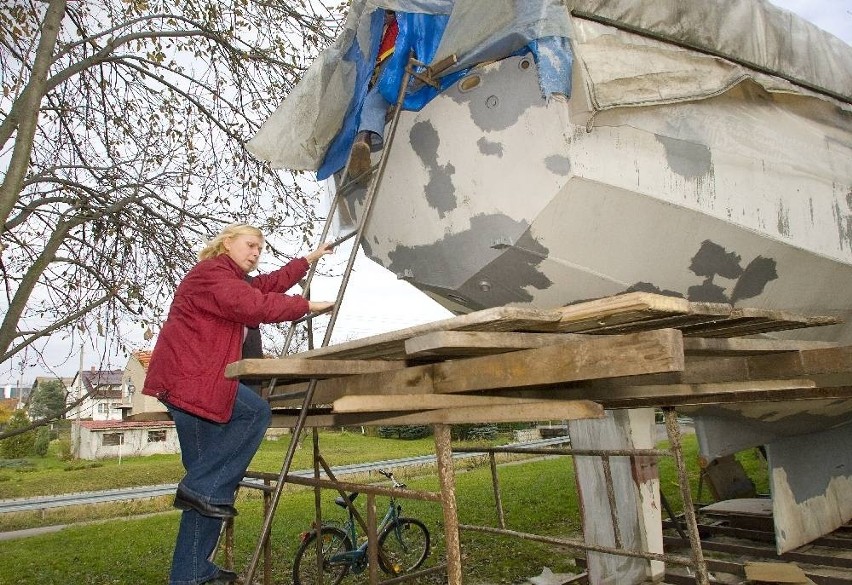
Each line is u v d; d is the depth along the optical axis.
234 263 2.65
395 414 2.75
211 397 2.40
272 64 6.53
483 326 2.07
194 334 2.47
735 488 7.88
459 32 3.16
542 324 2.14
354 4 3.50
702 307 2.08
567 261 3.35
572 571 6.11
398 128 3.69
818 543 5.58
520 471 16.16
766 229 3.43
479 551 7.17
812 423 5.61
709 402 3.63
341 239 4.07
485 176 3.33
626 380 3.17
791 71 3.58
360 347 2.38
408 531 7.48
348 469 18.19
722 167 3.34
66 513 14.30
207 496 2.46
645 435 5.16
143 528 11.22
